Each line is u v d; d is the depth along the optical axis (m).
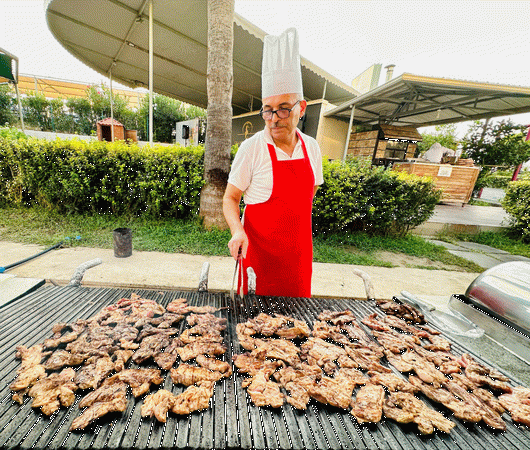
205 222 4.92
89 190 5.07
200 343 1.25
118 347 1.21
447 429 0.95
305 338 1.44
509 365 1.78
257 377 1.09
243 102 12.69
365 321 1.61
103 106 17.66
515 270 2.08
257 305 1.67
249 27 5.72
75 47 8.34
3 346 1.17
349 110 9.91
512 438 0.96
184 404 0.95
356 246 5.35
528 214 6.89
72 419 0.88
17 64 8.70
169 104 18.55
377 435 0.92
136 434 0.85
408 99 8.39
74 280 1.74
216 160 4.65
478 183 13.91
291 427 0.92
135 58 8.76
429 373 1.22
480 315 2.06
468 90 7.10
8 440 0.79
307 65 7.20
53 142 5.16
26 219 5.03
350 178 5.30
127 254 3.71
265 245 1.84
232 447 0.82
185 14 6.27
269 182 1.73
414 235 6.52
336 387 1.09
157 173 4.90
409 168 9.55
